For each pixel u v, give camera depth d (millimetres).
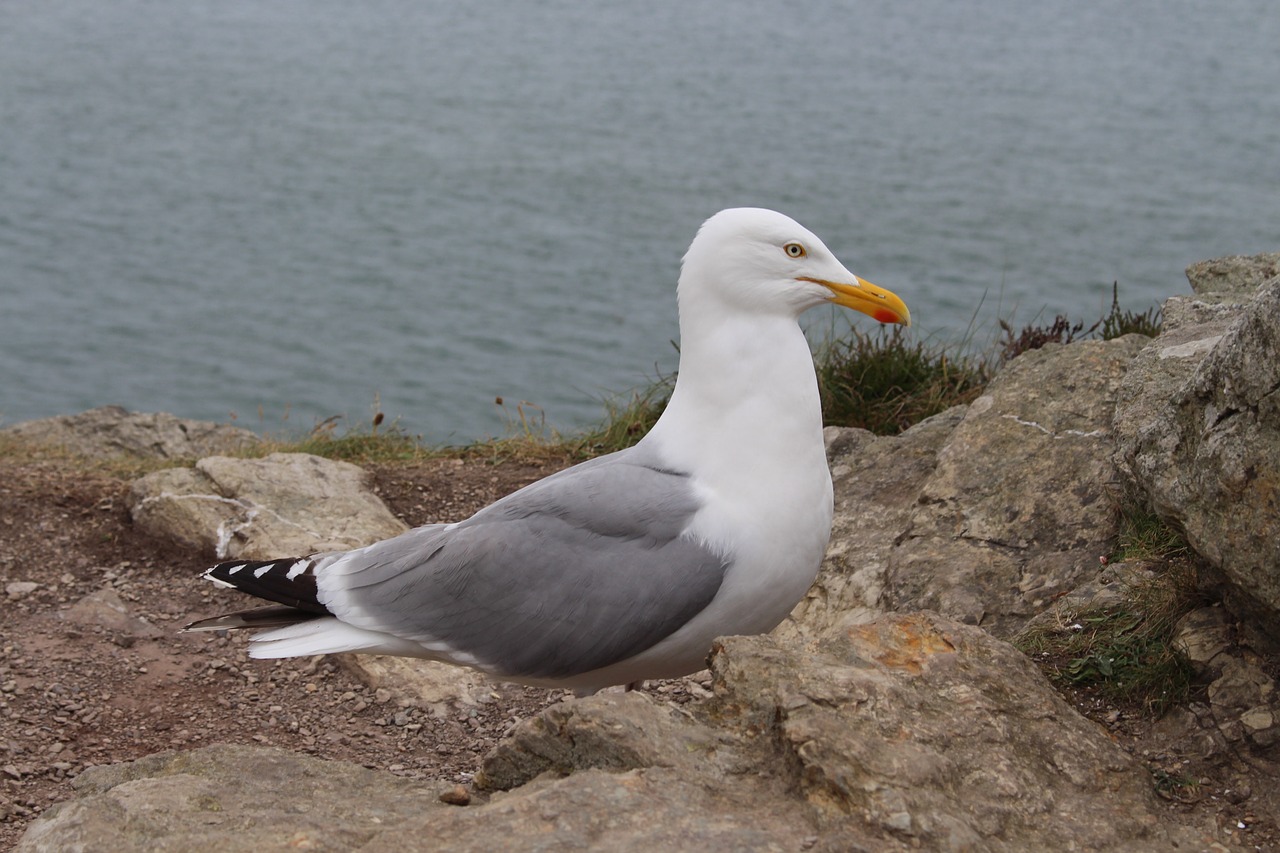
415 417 4516
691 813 1174
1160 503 1354
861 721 1235
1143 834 1225
